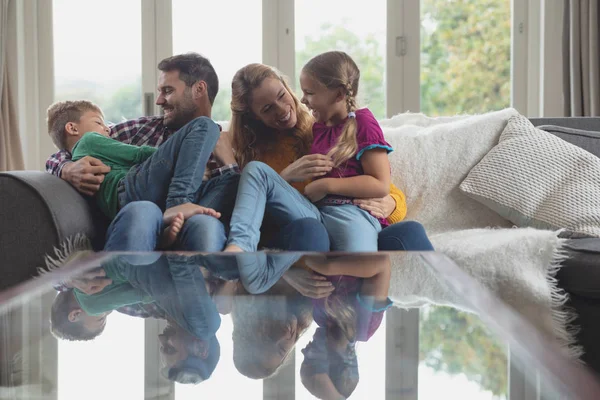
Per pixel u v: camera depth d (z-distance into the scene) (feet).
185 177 5.87
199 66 7.07
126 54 14.28
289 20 14.14
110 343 2.07
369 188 6.14
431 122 7.83
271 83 6.57
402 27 13.98
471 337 2.02
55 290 2.74
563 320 5.23
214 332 2.16
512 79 13.98
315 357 1.92
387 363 1.84
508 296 5.37
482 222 7.04
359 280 2.88
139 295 2.66
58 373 1.81
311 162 6.18
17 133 13.55
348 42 14.16
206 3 14.20
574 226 6.32
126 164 6.36
